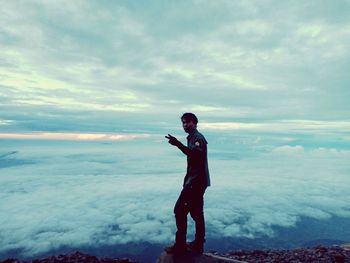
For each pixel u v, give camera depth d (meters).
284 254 7.10
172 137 3.82
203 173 4.02
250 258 6.80
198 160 3.97
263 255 7.07
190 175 4.02
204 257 4.14
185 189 4.03
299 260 6.60
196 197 4.04
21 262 6.32
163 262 4.11
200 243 4.18
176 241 4.13
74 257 6.49
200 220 4.16
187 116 4.06
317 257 6.80
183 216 4.09
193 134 4.04
